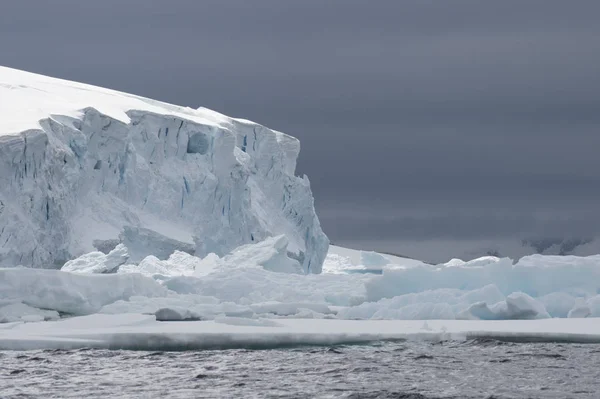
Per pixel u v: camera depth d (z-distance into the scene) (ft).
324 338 147.02
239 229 376.48
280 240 273.75
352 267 479.00
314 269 430.61
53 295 174.19
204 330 149.69
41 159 290.15
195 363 134.41
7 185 280.51
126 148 341.00
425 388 119.85
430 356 138.92
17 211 280.72
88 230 318.24
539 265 189.88
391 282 194.70
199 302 196.44
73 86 406.62
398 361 135.74
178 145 365.61
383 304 179.52
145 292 192.44
